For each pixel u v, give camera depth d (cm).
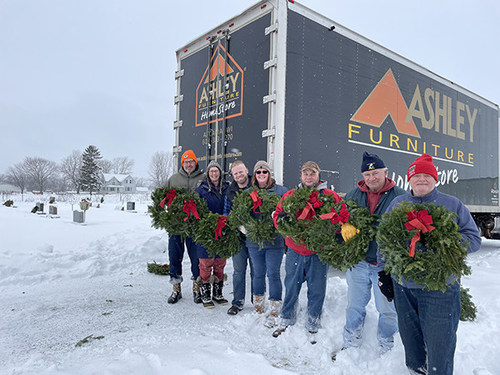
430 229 178
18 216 1180
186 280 464
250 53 455
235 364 230
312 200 253
